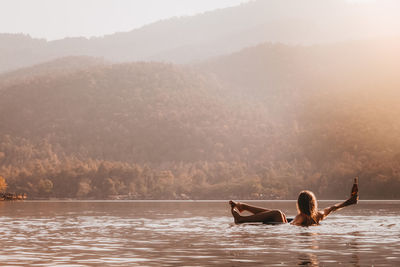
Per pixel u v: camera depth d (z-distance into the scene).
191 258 8.25
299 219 14.12
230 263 7.71
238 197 196.12
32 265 7.63
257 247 9.59
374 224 15.98
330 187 198.00
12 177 193.75
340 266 7.38
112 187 194.75
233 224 16.44
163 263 7.76
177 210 35.81
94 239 11.55
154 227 15.71
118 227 15.91
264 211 15.08
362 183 193.62
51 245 10.31
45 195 189.88
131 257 8.42
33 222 19.36
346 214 26.94
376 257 8.24
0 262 7.93
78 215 26.39
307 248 9.42
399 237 11.38
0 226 16.69
